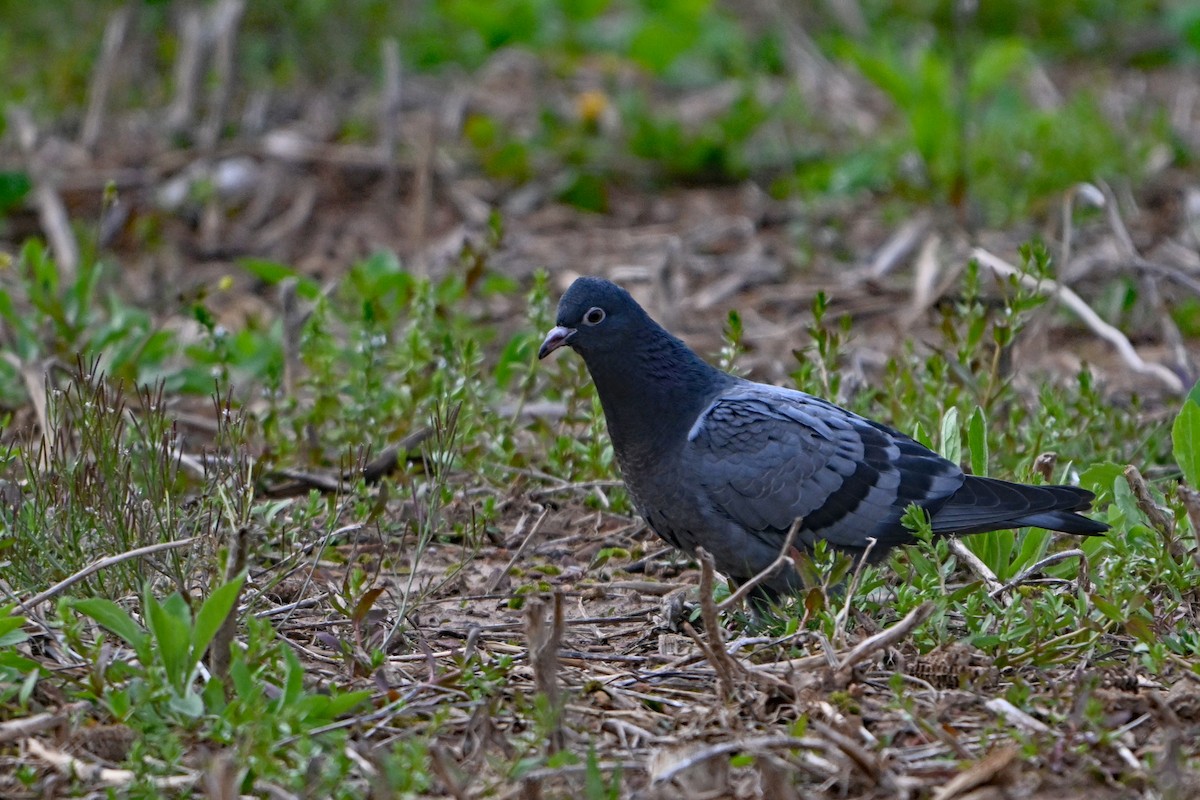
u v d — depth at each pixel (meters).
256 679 7.62
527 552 10.70
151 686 7.24
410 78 22.80
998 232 17.47
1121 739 7.29
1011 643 8.29
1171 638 8.30
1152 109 21.75
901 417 11.45
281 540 9.72
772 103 21.70
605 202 19.08
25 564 8.78
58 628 8.20
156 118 21.02
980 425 10.05
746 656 8.44
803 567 8.47
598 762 7.23
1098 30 25.69
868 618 8.74
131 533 8.81
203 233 18.19
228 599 7.25
